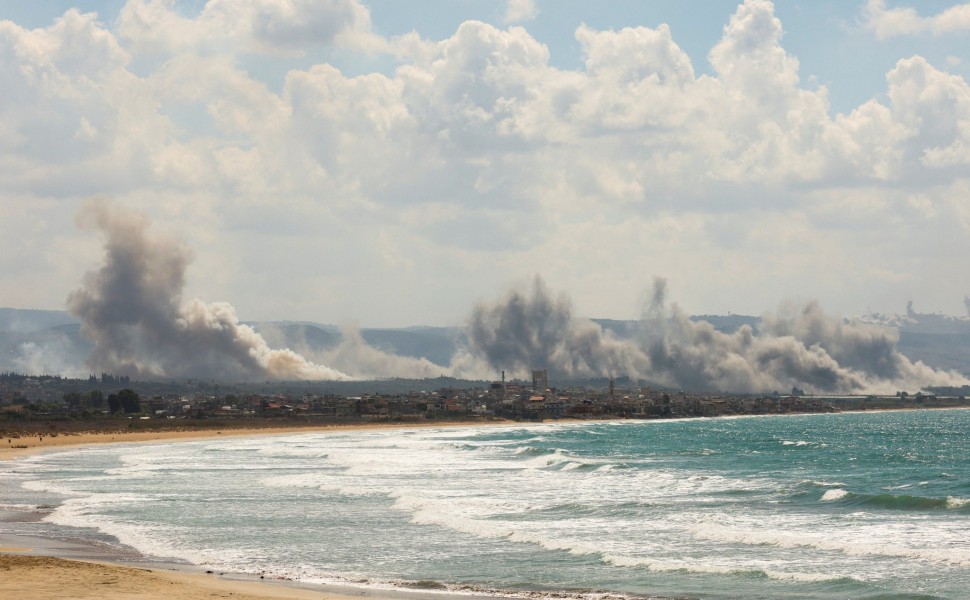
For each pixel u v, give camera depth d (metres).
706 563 52.03
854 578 46.91
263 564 52.66
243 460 158.25
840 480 107.81
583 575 49.06
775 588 45.44
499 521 70.56
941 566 49.75
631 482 103.88
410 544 59.78
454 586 46.00
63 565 45.00
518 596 43.66
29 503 85.50
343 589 44.81
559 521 70.25
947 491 92.19
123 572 43.91
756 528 65.81
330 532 65.25
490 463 143.88
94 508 80.88
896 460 152.00
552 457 148.88
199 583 43.84
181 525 69.25
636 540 60.72
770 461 149.50
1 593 37.38
